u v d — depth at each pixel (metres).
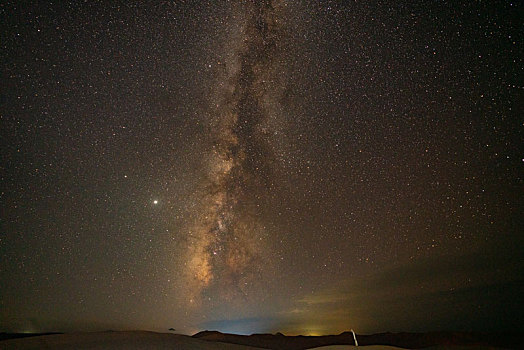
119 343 10.96
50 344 10.59
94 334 12.09
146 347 10.75
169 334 12.85
